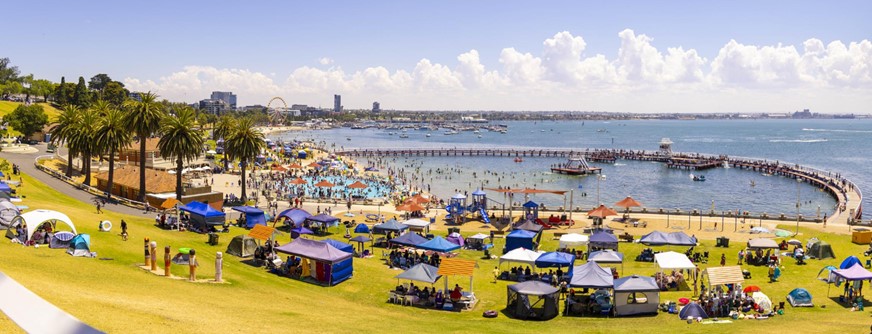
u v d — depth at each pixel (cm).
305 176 16325
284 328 3011
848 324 3806
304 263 5050
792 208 13112
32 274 3169
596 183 17700
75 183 10144
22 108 18112
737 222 8994
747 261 6138
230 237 6500
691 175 18825
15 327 1645
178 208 6650
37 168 11569
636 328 3838
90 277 3519
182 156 9094
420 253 6469
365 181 15650
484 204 10062
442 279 5331
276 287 4416
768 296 4866
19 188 7894
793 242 6625
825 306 4569
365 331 3231
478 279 5434
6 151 14600
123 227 5188
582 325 3962
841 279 4769
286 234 7400
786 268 5862
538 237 7331
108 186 9362
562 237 6594
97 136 9419
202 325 2712
